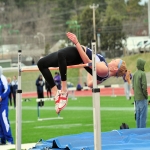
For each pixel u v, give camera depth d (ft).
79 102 151.23
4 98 66.80
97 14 319.27
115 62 43.19
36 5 502.38
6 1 508.53
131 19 421.18
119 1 433.07
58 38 452.76
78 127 83.35
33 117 106.93
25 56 350.64
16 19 490.08
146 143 44.04
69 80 230.68
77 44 40.83
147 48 179.32
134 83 65.05
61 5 490.49
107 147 42.73
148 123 82.07
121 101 141.49
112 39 302.66
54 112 118.32
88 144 44.93
